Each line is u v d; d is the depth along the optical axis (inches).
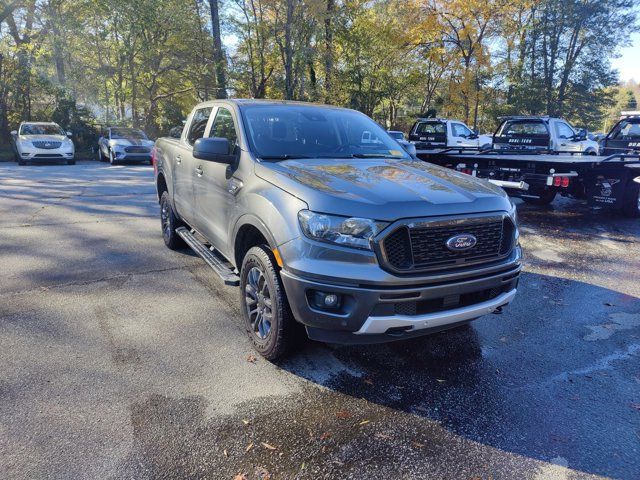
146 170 668.7
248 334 145.6
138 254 237.6
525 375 133.7
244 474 93.1
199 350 141.9
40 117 1056.2
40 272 206.7
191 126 214.5
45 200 382.9
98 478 90.8
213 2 1080.2
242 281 144.0
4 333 148.6
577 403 120.2
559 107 1528.1
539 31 1450.5
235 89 1222.3
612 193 338.6
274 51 1116.5
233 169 155.4
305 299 116.0
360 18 1136.2
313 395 120.8
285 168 138.6
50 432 103.1
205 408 113.7
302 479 92.4
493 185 142.7
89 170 652.1
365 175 134.3
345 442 103.4
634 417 114.7
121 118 1177.4
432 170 150.6
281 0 1050.7
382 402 118.8
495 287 127.4
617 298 195.0
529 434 107.5
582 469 96.7
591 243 282.4
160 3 1001.5
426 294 114.3
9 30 1017.5
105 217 322.7
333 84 1151.0
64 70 1082.1
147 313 167.3
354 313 112.0
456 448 102.4
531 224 333.7
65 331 151.4
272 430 106.6
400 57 1226.6
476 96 1252.5
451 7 1159.0
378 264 110.7
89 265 218.1
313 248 114.0
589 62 1523.1
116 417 109.1
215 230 172.2
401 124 1441.9
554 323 169.9
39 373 126.3
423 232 113.7
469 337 157.5
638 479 94.0
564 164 331.9
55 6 980.6
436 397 121.6
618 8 1408.7
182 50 1135.6
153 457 97.0
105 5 962.7
